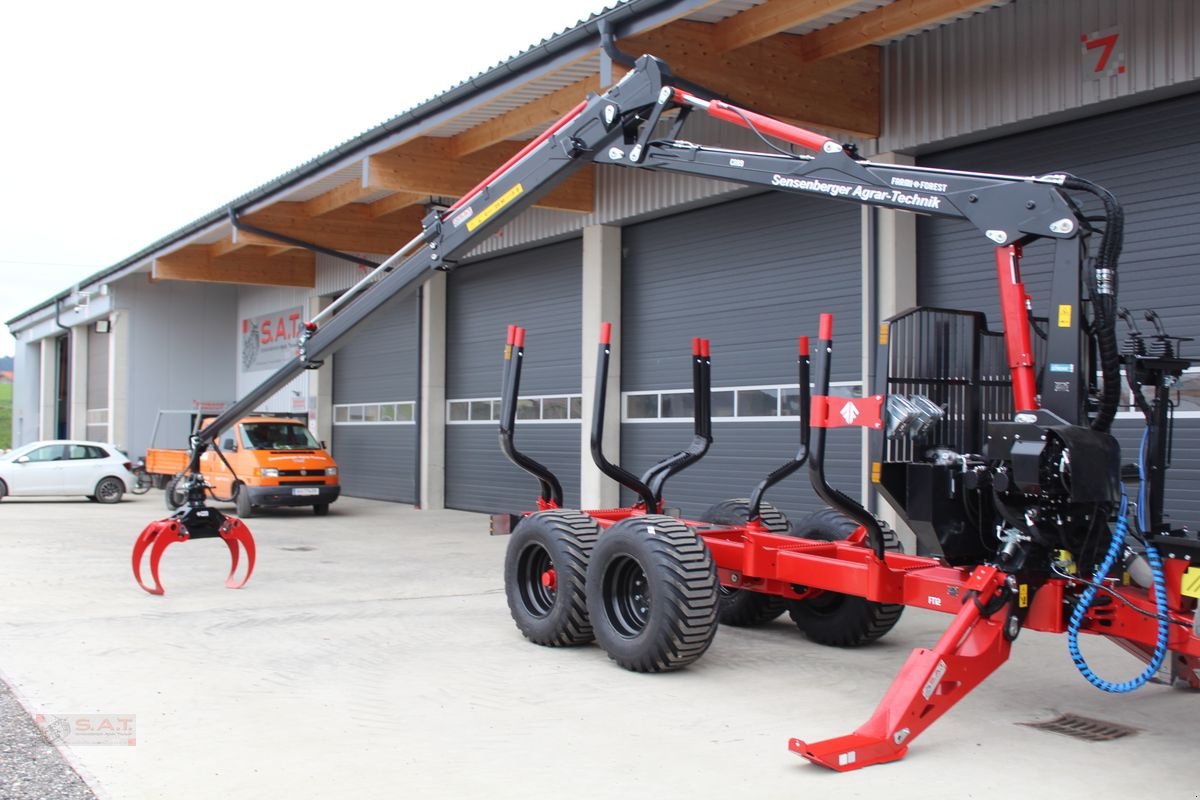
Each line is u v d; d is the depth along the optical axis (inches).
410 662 271.9
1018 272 202.2
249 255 885.8
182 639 297.7
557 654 282.5
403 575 429.7
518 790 177.9
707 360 325.7
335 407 892.0
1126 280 362.3
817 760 184.7
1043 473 193.0
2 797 171.6
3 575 418.3
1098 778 185.5
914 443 231.3
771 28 379.6
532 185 305.9
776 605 315.3
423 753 197.3
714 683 251.6
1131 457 347.6
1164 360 209.3
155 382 1063.0
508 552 305.6
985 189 205.0
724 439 518.9
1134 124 360.8
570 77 459.8
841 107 418.9
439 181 569.3
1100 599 205.5
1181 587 193.5
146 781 180.5
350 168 597.9
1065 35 365.7
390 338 812.0
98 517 689.6
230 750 198.2
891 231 420.8
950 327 241.4
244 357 1069.8
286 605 355.6
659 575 252.8
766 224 497.4
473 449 721.0
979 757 196.9
